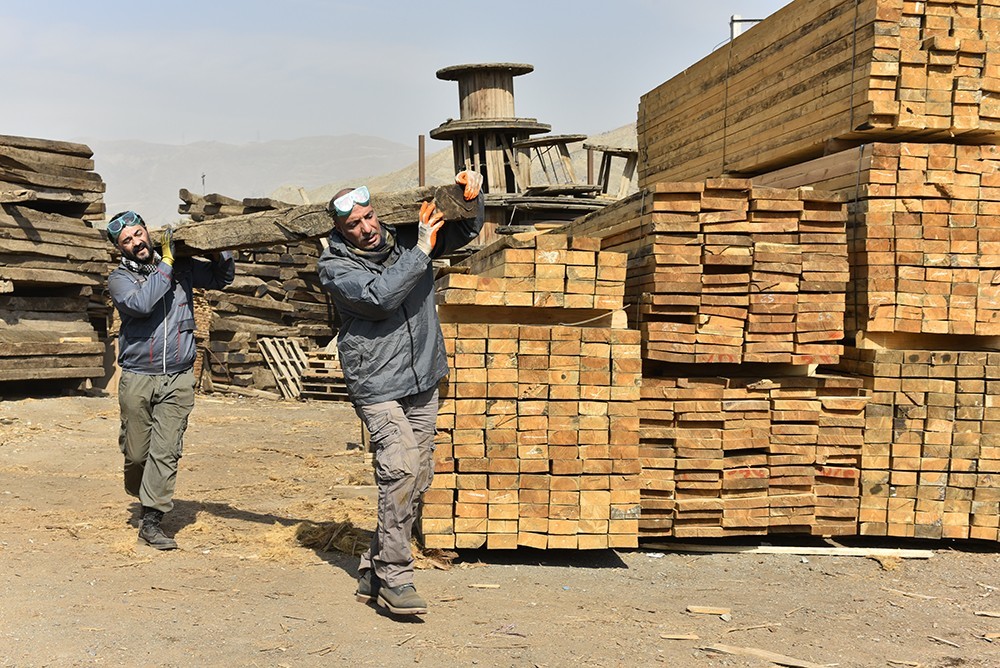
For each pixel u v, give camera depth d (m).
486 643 4.30
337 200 4.62
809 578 5.70
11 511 6.92
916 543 6.56
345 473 8.95
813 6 6.90
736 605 5.08
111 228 5.86
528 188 18.44
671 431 6.09
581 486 5.76
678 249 6.00
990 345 6.54
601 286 5.88
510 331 5.75
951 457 6.23
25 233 14.05
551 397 5.76
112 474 8.74
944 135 6.47
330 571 5.43
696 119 9.16
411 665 4.00
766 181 7.68
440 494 5.73
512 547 5.77
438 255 5.18
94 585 5.02
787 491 6.25
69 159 15.05
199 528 6.42
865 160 6.21
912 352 6.23
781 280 6.05
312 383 17.09
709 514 6.14
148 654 4.03
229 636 4.27
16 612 4.51
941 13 6.22
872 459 6.25
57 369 14.46
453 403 5.72
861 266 6.26
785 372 6.52
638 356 5.80
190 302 6.24
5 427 11.45
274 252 18.58
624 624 4.67
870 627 4.79
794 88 7.20
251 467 9.30
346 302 4.59
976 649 4.51
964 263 6.20
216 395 17.12
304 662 3.99
